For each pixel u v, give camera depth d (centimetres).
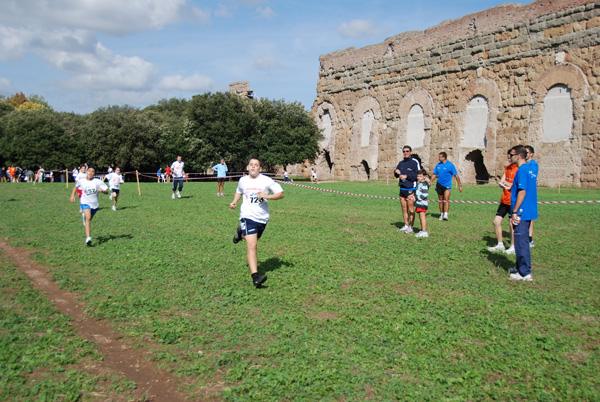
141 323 618
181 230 1297
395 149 4316
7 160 5922
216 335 580
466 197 2316
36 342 546
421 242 1126
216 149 4819
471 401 438
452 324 604
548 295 719
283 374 480
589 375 479
